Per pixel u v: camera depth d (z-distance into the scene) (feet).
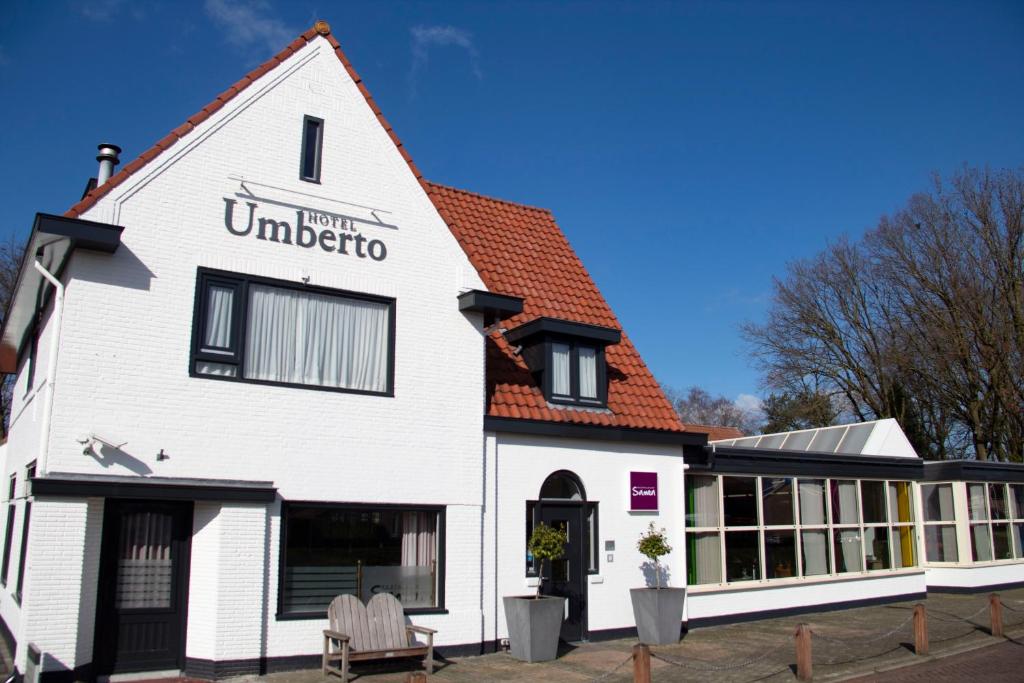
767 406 145.38
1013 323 104.27
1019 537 73.51
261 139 38.29
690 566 50.37
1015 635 46.60
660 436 48.47
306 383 37.91
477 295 41.86
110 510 33.45
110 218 33.99
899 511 66.03
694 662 38.81
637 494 47.52
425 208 42.70
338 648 35.60
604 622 45.11
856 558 60.54
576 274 55.62
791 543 56.39
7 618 42.68
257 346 36.96
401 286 41.16
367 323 40.27
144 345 34.01
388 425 39.52
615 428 46.65
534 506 44.06
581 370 47.96
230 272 36.45
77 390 32.35
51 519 30.68
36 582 30.09
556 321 45.85
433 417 40.91
